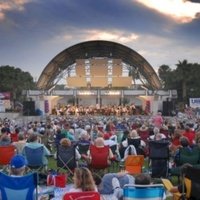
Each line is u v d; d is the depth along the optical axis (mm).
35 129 24500
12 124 33969
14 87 102562
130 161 13875
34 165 14047
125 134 21375
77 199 7445
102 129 25500
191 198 8719
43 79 72125
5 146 14867
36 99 62969
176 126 25516
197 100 40906
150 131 22906
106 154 14289
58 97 67000
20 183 8711
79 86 66688
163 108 59094
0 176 8758
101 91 68125
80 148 16531
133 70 76375
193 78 101625
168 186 9781
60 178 12867
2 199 8789
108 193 10234
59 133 21406
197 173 8586
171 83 105000
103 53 74062
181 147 13766
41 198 11023
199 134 17141
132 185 8141
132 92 68188
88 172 7902
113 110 61031
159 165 14234
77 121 36250
